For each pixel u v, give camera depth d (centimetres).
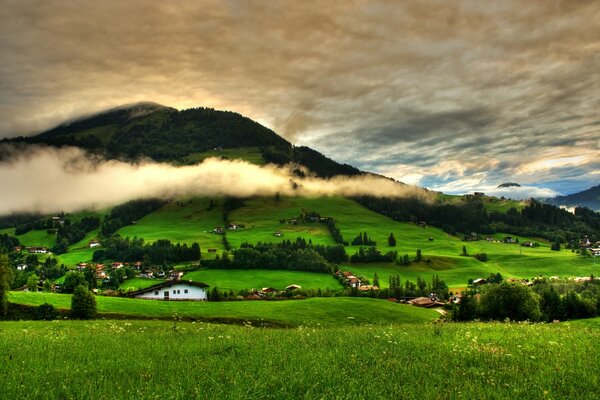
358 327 2441
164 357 1400
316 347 1553
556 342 1574
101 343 1756
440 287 18312
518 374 1087
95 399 904
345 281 18950
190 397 920
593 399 888
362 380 1035
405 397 892
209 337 1827
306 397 903
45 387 1012
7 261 7288
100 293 12481
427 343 1582
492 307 7944
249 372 1119
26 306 7506
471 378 1060
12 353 1487
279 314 8538
